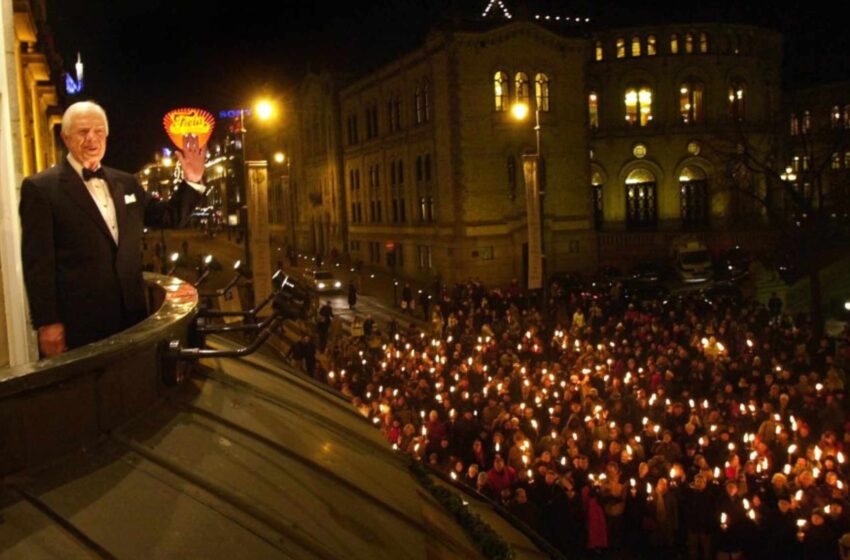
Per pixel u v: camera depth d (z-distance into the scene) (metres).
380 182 63.25
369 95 64.25
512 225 51.47
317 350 31.52
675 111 59.78
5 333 6.60
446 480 7.17
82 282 4.10
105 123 4.22
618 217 61.19
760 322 28.66
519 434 15.16
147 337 3.55
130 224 4.36
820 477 14.19
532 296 38.56
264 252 19.55
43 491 2.76
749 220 58.28
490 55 50.62
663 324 28.19
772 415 15.78
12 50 7.08
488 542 5.00
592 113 61.34
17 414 2.77
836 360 21.00
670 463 15.08
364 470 4.35
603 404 18.19
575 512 14.18
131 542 2.64
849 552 11.56
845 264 39.09
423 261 56.44
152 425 3.57
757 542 13.45
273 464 3.71
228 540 2.86
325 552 3.08
